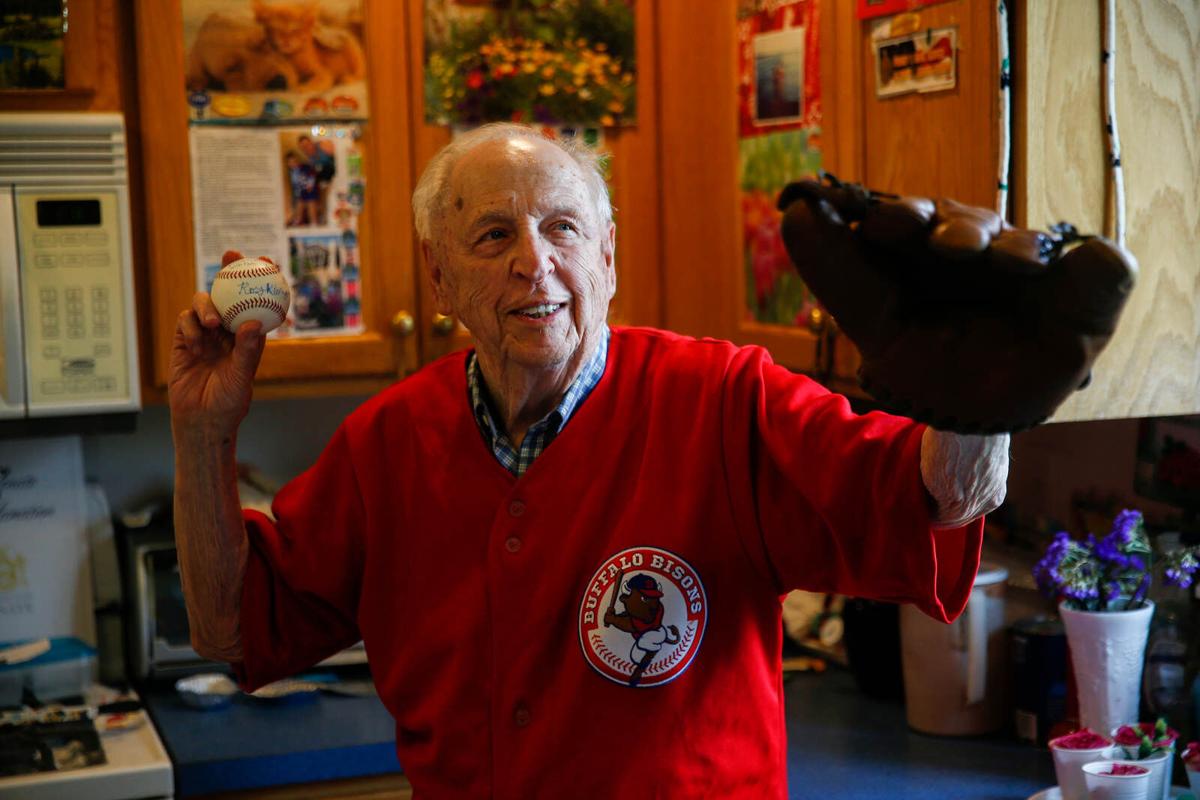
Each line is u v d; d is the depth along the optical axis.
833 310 0.93
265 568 1.37
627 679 1.25
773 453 1.21
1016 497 2.37
